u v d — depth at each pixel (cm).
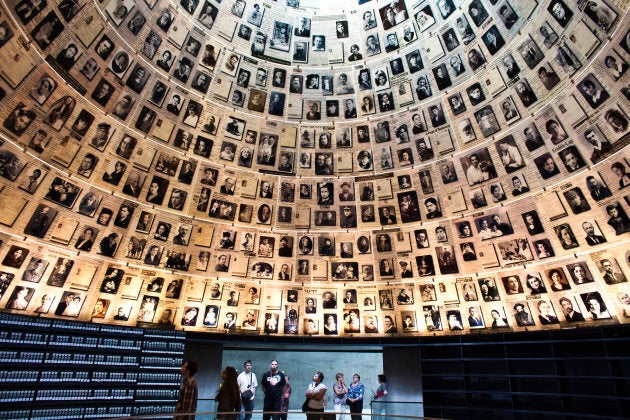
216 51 1506
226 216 1631
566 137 1269
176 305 1534
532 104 1327
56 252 1255
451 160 1545
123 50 1291
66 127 1223
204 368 1538
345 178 1700
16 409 1001
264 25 1570
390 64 1584
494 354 1423
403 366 1582
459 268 1549
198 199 1575
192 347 1540
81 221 1310
